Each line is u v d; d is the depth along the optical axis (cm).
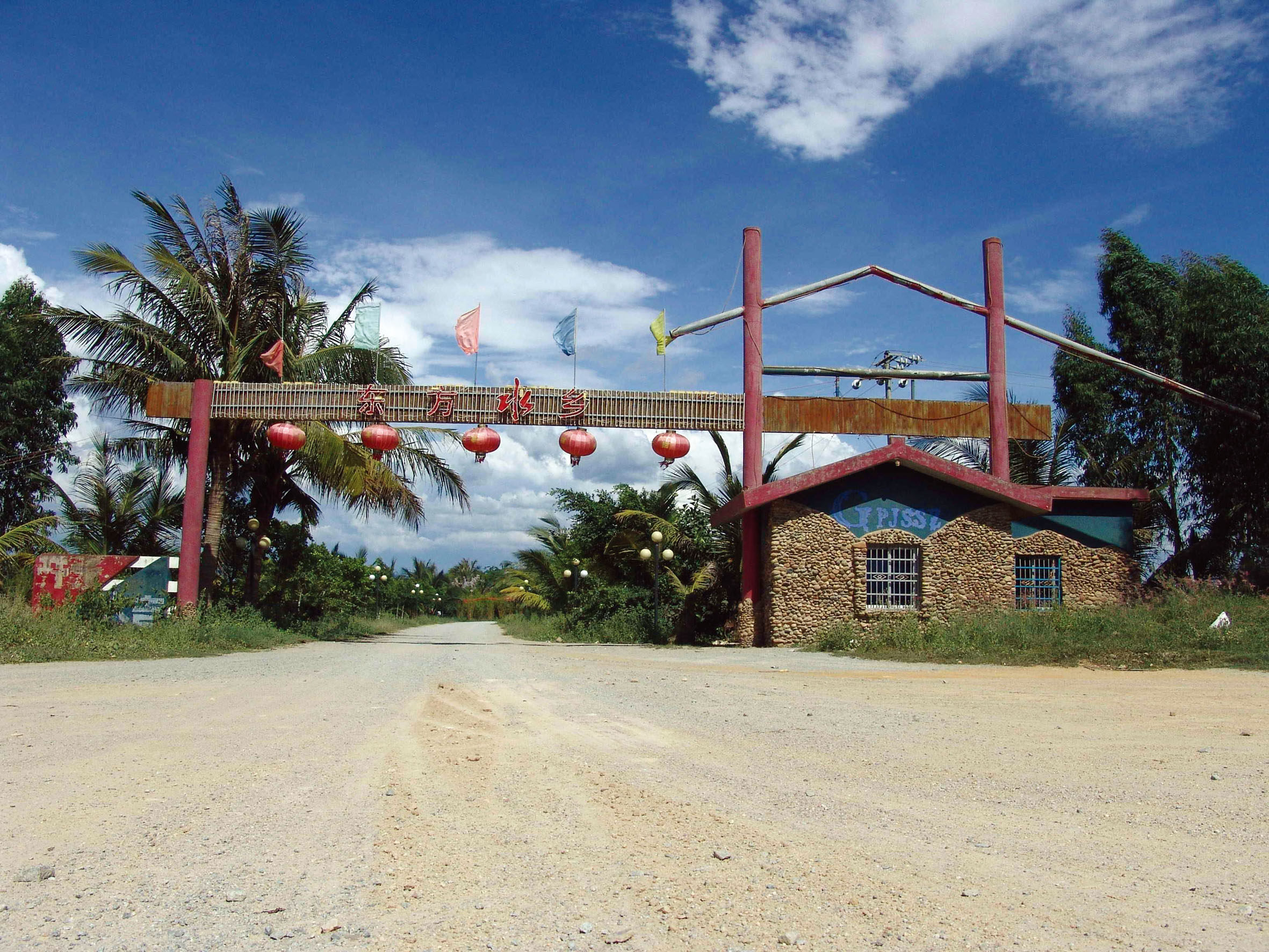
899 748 704
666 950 319
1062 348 2277
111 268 2106
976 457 2847
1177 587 1888
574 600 3058
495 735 763
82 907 355
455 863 415
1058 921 347
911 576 2016
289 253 2280
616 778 594
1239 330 2261
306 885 383
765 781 586
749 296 2175
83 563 1923
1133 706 940
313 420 2097
